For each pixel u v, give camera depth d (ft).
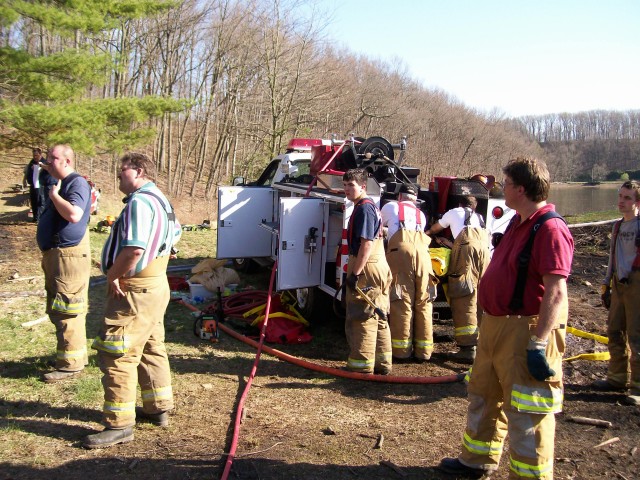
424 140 153.69
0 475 10.25
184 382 15.70
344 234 18.52
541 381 9.26
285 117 74.08
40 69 35.83
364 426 13.30
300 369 17.29
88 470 10.68
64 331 15.07
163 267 11.97
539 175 9.29
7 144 40.60
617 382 15.88
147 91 77.61
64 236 14.57
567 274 8.97
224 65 79.30
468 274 18.01
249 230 26.94
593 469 11.54
